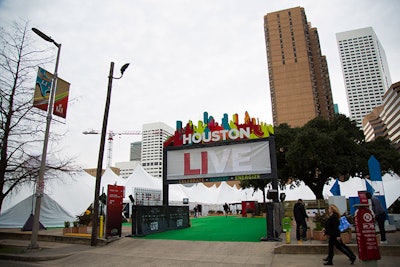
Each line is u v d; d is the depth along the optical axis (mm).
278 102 114812
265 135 15164
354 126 37906
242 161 15188
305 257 9336
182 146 16734
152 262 9656
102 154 14219
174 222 17469
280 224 14273
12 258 11305
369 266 6895
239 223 21500
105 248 12477
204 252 10789
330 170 33188
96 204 13492
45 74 13734
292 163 31406
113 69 15539
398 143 112875
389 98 118625
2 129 13523
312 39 123500
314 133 30891
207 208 44469
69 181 24969
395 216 16047
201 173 15977
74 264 9969
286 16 124250
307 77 114250
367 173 33875
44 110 13484
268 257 9586
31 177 14453
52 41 14383
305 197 39531
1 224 21203
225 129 16047
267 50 127312
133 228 14477
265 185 37000
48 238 15039
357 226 7195
